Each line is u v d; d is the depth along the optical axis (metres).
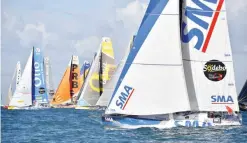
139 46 101.62
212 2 106.69
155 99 101.06
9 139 99.56
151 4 102.75
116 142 89.12
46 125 137.25
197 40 106.94
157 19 102.12
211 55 106.94
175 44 102.00
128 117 101.62
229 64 107.06
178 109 101.56
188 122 103.12
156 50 101.56
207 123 104.19
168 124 101.94
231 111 106.56
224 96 106.94
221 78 106.94
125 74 101.31
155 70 101.25
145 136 94.50
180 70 101.81
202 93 106.88
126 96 101.12
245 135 97.81
